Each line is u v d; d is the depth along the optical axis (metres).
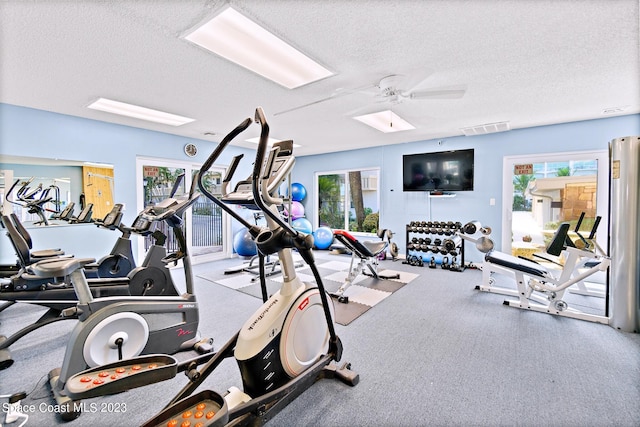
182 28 1.96
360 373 1.97
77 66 2.48
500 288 3.77
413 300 3.42
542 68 2.55
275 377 1.48
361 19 1.87
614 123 4.00
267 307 1.58
